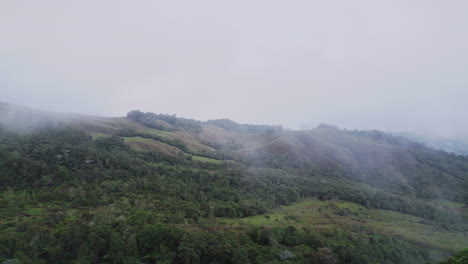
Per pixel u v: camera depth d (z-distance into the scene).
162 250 41.94
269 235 52.75
